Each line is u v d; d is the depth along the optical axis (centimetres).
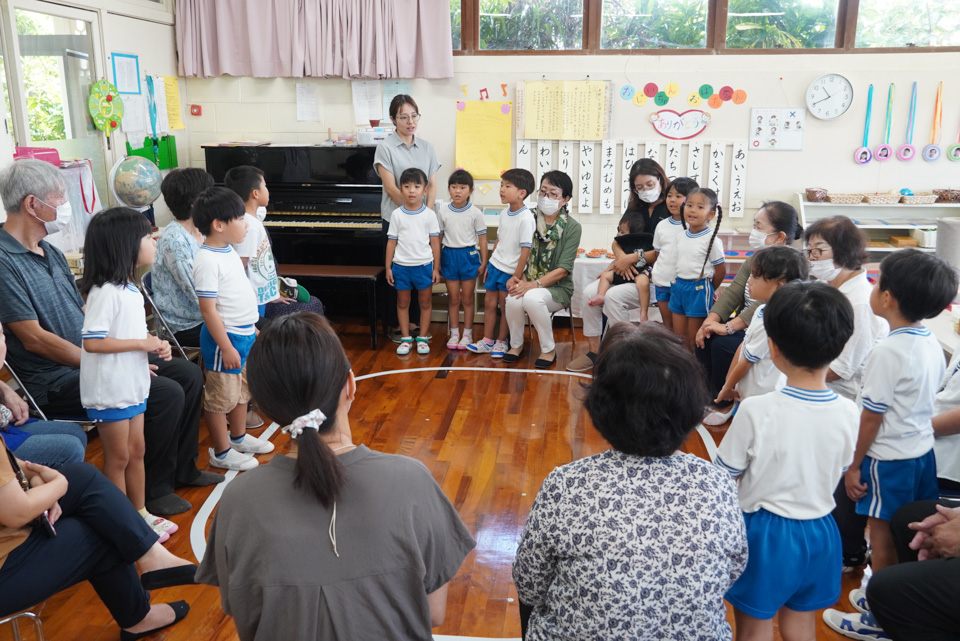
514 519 282
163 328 326
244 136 548
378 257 517
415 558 121
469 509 290
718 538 125
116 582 204
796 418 164
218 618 227
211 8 522
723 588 127
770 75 500
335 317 548
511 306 446
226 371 301
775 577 167
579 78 516
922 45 493
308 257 524
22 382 261
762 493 169
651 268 428
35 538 181
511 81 520
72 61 426
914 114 496
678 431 127
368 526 118
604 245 539
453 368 449
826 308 161
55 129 416
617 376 129
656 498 126
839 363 266
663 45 512
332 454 116
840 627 216
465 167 534
